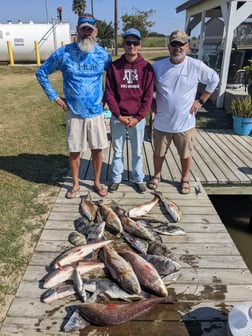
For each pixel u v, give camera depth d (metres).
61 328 1.90
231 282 2.25
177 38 2.78
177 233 2.76
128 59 2.88
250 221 4.10
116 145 3.35
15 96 10.04
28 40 18.36
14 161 4.62
